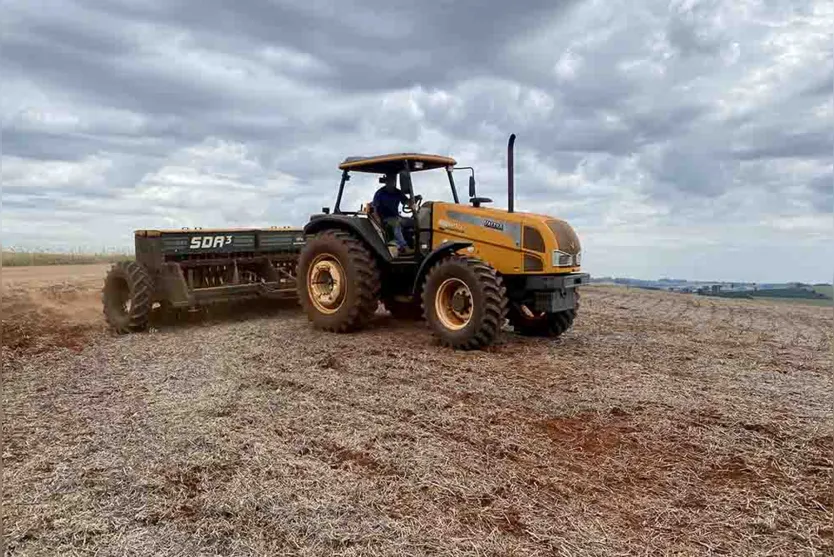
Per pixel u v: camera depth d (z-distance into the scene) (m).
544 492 2.95
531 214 6.39
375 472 3.17
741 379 4.95
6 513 2.75
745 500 2.85
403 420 3.94
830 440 3.54
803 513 2.73
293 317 7.99
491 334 5.86
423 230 6.81
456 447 3.48
